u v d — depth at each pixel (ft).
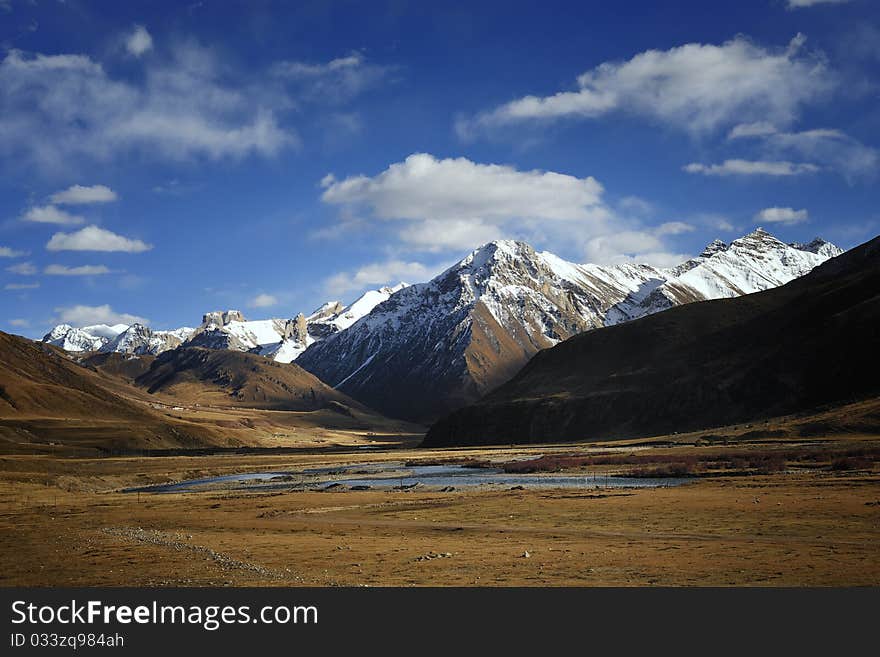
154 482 540.52
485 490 350.64
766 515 211.61
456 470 556.10
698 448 570.87
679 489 301.84
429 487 390.42
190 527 248.93
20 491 426.51
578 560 156.87
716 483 323.16
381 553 175.22
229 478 557.33
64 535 233.76
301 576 150.00
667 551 164.45
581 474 435.12
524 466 514.68
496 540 192.44
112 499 390.01
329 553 177.88
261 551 184.85
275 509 299.58
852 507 218.38
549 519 230.07
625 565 150.00
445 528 222.89
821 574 137.18
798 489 275.80
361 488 400.47
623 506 248.93
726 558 153.69
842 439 535.19
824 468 364.17
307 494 367.04
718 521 206.18
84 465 601.21
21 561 183.42
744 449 519.60
